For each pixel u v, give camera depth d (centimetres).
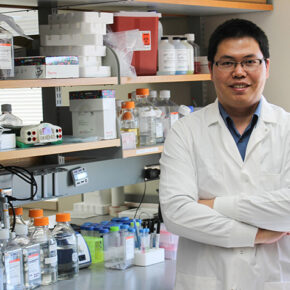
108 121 304
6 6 328
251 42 203
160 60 354
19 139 271
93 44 295
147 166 373
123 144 325
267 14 413
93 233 312
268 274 209
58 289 260
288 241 213
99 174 344
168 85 443
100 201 445
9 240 247
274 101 416
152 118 350
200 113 223
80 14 293
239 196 204
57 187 318
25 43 324
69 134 335
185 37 372
